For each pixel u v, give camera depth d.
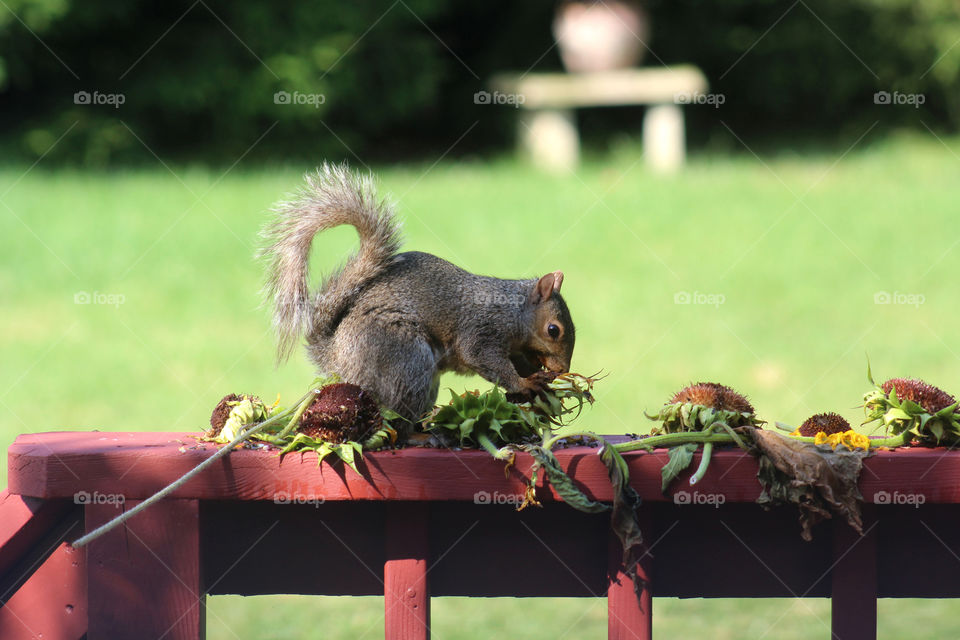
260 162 17.50
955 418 3.04
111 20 17.27
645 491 3.01
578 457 3.01
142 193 14.28
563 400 3.52
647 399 7.84
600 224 12.72
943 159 17.56
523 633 5.41
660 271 11.04
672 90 17.61
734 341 9.14
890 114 20.84
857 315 9.80
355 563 3.25
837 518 3.10
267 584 3.25
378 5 18.58
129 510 2.96
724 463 2.99
